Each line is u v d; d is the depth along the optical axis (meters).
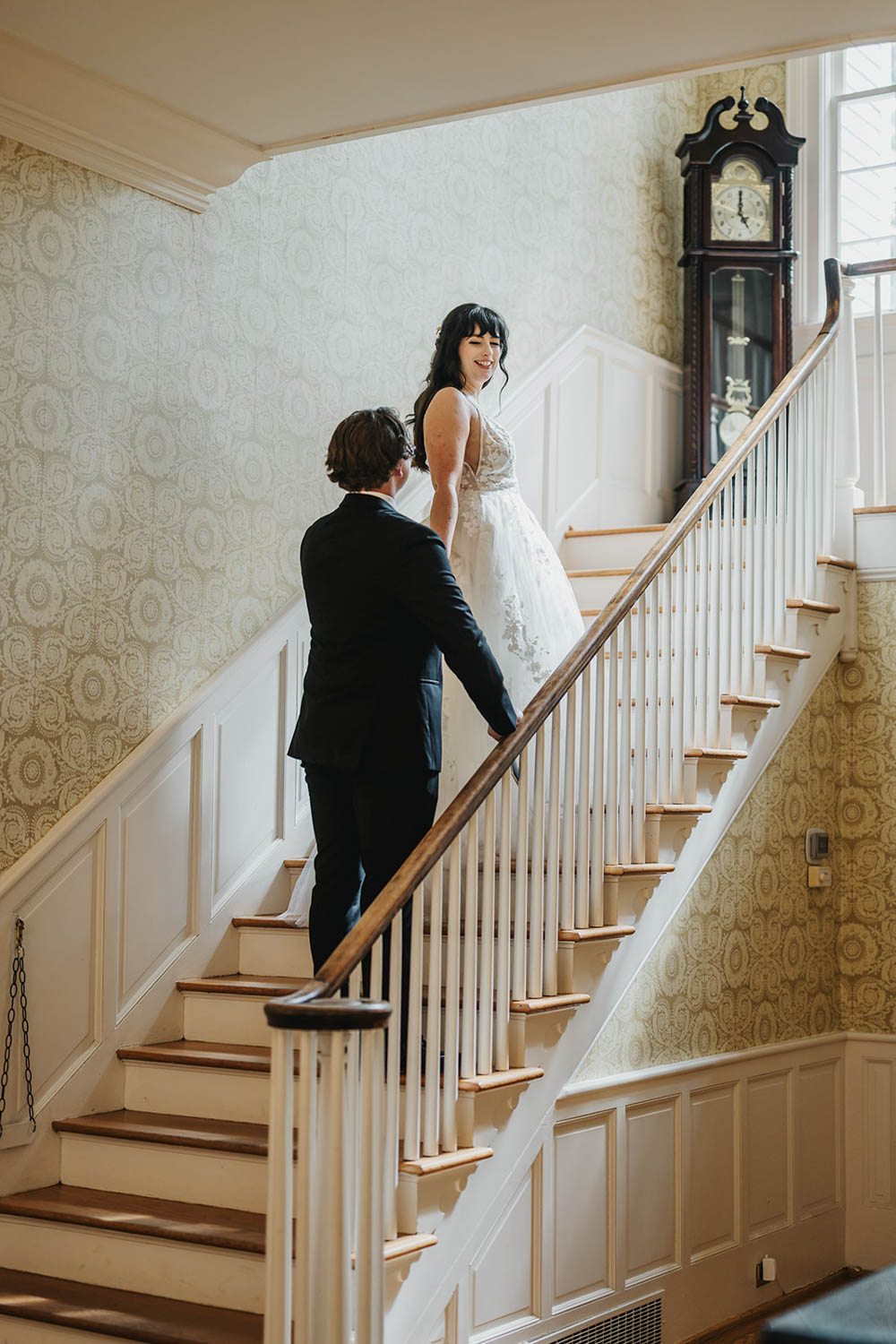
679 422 6.83
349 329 4.90
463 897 3.86
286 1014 2.50
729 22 3.29
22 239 3.78
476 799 3.24
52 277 3.86
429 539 3.26
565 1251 3.75
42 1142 3.65
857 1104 5.20
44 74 3.62
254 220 4.53
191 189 4.23
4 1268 3.45
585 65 3.53
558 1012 3.72
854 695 5.29
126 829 3.94
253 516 4.46
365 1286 2.55
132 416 4.07
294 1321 2.70
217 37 3.44
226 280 4.42
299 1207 2.52
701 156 6.64
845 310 5.34
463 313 4.00
